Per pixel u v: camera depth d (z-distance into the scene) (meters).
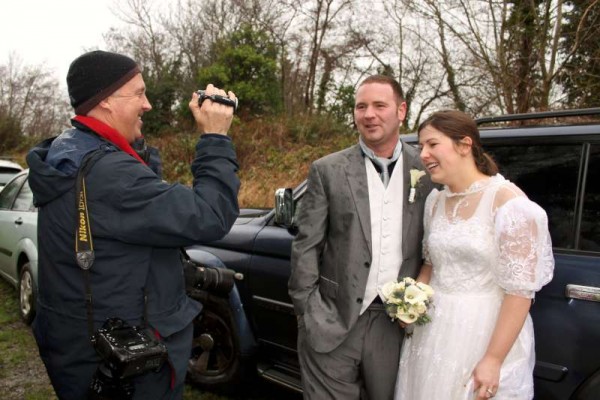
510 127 2.26
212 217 1.52
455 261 1.76
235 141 11.74
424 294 1.74
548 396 1.90
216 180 1.57
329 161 2.10
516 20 6.89
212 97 1.61
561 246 1.97
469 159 1.80
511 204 1.63
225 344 3.13
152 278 1.56
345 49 16.58
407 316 1.75
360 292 1.95
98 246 1.47
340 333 1.95
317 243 2.05
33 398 3.24
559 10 6.59
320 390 2.01
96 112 1.58
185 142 12.38
